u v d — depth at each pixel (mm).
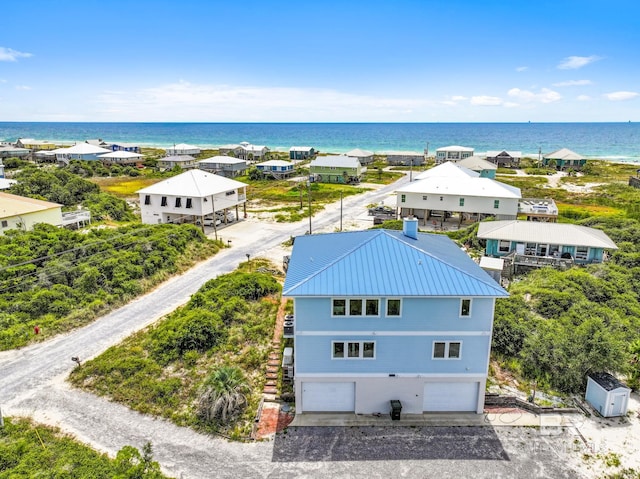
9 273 33875
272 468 18266
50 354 26516
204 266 42094
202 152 158750
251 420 21078
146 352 26469
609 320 26906
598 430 20562
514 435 20234
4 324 28594
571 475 17938
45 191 65875
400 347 20688
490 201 54938
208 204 52719
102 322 30766
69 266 35906
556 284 31812
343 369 20969
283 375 24094
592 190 82062
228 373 22109
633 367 23891
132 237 43062
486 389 23125
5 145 139000
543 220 53750
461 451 19266
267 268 40719
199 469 18156
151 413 21406
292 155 139625
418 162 125312
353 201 74312
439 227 56719
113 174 103000
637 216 53469
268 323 29188
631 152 192125
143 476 16656
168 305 33531
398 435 20250
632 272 34812
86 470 17266
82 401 22219
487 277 21156
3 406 21688
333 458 18844
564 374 23156
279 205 71188
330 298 19906
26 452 18312
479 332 20500
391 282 20062
